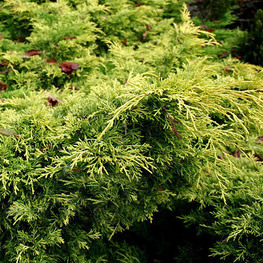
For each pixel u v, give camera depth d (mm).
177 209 2020
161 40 2500
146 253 2246
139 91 1323
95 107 1432
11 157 1290
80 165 1344
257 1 4984
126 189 1503
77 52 2311
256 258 1415
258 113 1278
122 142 1305
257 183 1653
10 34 2551
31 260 1350
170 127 1271
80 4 2775
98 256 1797
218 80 1622
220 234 1542
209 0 4234
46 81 2172
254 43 3445
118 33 2818
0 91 2012
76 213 1532
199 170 1523
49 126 1411
